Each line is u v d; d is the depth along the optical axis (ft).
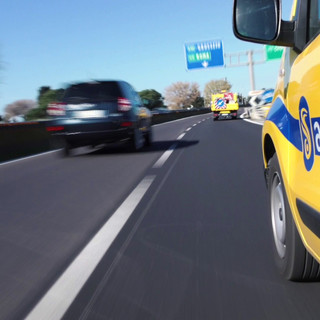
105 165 31.63
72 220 16.67
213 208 17.19
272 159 10.72
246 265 10.98
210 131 64.59
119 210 17.78
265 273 10.37
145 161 32.60
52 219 17.01
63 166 32.68
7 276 11.43
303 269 9.21
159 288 9.92
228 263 11.19
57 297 9.85
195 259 11.64
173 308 8.91
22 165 35.06
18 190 23.59
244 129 64.95
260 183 21.72
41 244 13.94
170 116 145.89
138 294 9.68
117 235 14.33
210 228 14.47
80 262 12.02
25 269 11.85
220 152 35.81
